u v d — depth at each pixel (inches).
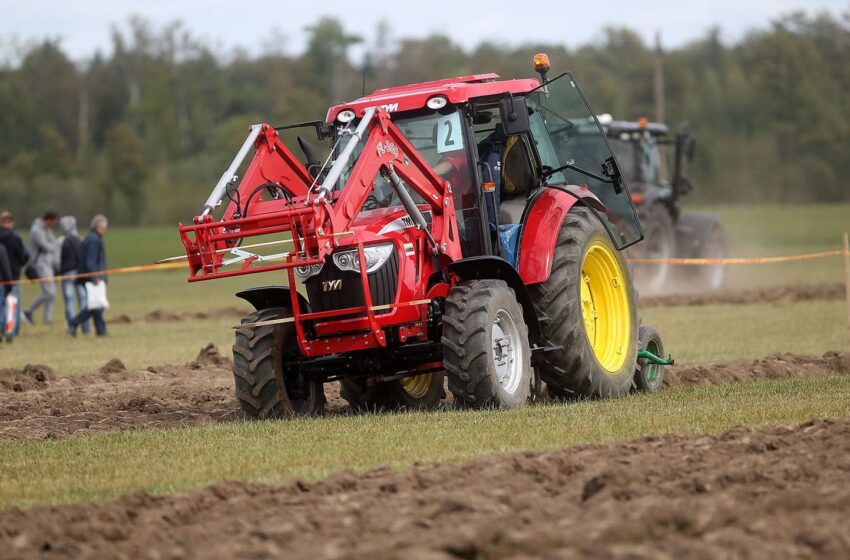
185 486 960.9
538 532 717.3
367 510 814.5
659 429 1123.3
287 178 1430.9
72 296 2967.5
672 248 3659.0
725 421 1157.1
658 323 2711.6
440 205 1364.4
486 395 1310.3
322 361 1375.5
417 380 1560.0
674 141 3796.8
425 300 1328.7
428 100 1407.5
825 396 1338.6
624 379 1494.8
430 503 821.2
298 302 1386.6
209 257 1282.0
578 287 1435.8
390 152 1317.7
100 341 2773.1
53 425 1419.8
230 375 1993.1
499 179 1443.2
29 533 784.3
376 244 1325.0
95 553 734.5
